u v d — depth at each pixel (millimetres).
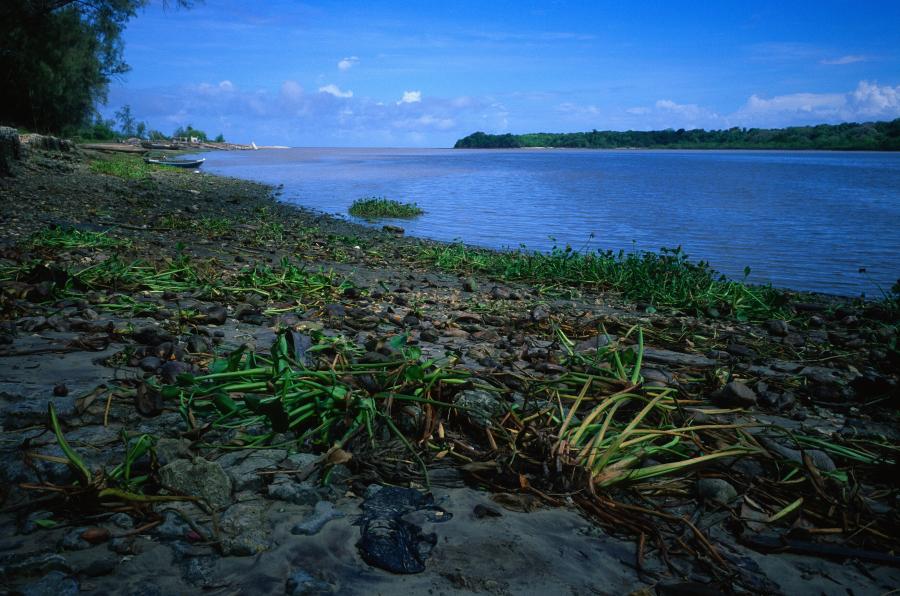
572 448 3064
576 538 2566
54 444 3012
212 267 8625
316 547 2383
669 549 2533
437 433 3330
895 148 167625
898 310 8438
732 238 16766
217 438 3188
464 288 9047
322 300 7125
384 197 26625
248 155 96625
